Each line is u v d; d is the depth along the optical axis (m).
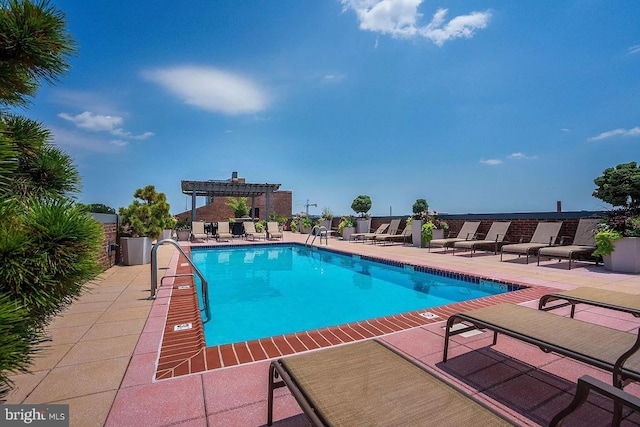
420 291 6.72
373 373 1.71
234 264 10.04
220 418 1.93
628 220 6.54
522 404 2.06
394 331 3.37
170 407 2.03
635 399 1.25
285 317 5.09
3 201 1.26
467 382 2.33
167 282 5.88
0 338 1.07
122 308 4.24
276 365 1.83
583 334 2.22
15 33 1.35
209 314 4.84
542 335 2.21
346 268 9.31
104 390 2.22
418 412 1.38
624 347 2.02
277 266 9.70
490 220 10.56
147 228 8.35
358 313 5.29
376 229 16.44
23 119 1.65
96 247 1.42
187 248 12.34
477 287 6.36
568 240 8.37
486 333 3.26
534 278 6.05
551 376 2.40
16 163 1.29
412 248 11.81
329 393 1.52
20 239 1.18
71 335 3.26
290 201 30.42
